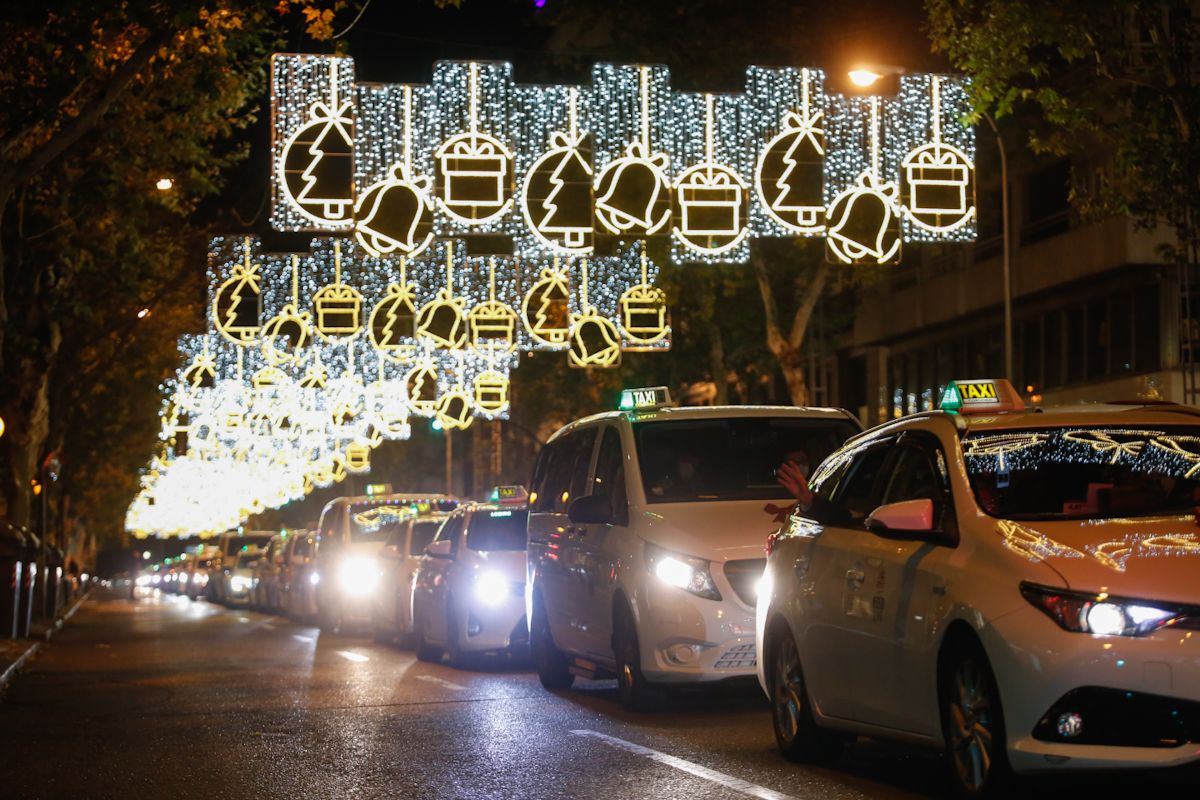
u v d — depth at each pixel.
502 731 12.60
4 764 11.70
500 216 24.55
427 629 21.02
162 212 37.09
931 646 8.43
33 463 37.25
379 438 46.94
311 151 24.05
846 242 26.09
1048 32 21.98
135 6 19.66
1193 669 7.47
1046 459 8.93
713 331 43.31
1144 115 22.72
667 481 13.99
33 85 20.80
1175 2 22.25
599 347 35.78
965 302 44.50
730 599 12.82
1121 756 7.47
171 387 46.19
